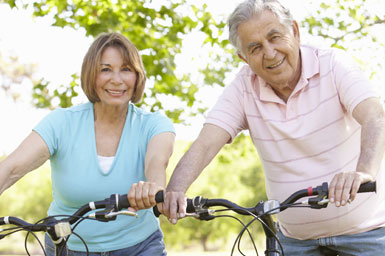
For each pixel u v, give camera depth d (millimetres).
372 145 2316
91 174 2510
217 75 9266
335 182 2064
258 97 2734
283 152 2693
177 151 19938
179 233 24766
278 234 2920
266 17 2504
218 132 2740
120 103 2525
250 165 23375
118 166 2520
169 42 8141
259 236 19844
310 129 2627
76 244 2572
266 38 2510
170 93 8438
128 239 2555
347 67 2594
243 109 2807
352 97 2506
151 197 2084
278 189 2754
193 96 8914
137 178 2543
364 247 2693
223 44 8312
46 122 2504
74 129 2551
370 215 2682
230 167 23406
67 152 2529
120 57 2504
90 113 2596
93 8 7867
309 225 2715
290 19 2553
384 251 2676
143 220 2580
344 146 2639
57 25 7840
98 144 2557
